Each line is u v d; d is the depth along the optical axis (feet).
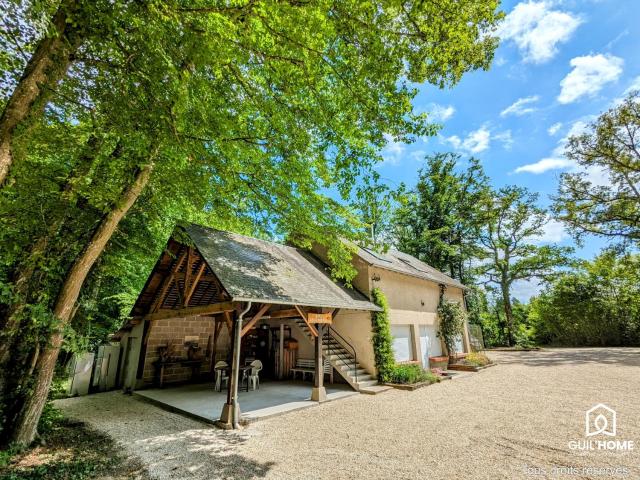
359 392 34.19
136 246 29.58
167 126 16.08
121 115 16.16
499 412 24.81
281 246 45.62
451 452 16.94
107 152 23.21
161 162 20.75
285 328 47.52
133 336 39.83
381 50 14.30
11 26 12.17
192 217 41.34
